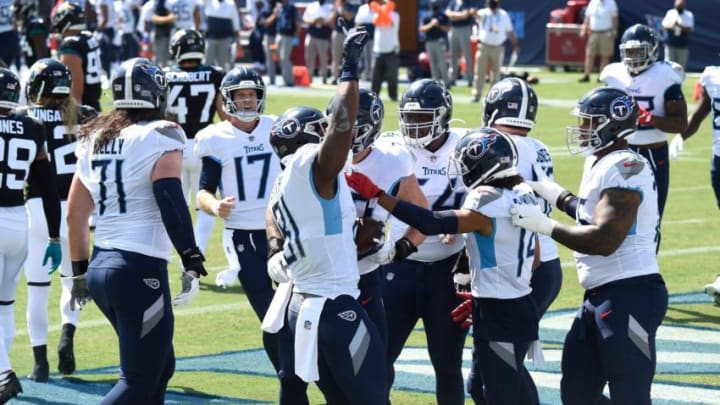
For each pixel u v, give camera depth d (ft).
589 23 351.67
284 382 71.87
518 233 71.36
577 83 350.23
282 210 66.59
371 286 75.15
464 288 76.07
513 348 72.13
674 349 104.58
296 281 67.36
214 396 91.25
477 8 373.61
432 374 97.35
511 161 71.05
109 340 110.11
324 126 70.69
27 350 107.24
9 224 85.61
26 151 85.81
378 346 66.80
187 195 135.13
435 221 70.08
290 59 341.62
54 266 89.71
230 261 90.17
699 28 377.50
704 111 126.00
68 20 138.10
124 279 72.38
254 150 90.99
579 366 73.15
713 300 122.83
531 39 399.24
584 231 69.36
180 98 131.44
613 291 71.10
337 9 345.31
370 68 357.20
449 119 81.15
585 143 72.95
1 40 264.93
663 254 145.28
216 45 312.29
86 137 75.00
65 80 100.83
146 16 335.06
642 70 123.13
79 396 91.35
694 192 189.78
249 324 115.75
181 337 110.63
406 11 424.87
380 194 70.54
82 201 76.79
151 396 74.64
